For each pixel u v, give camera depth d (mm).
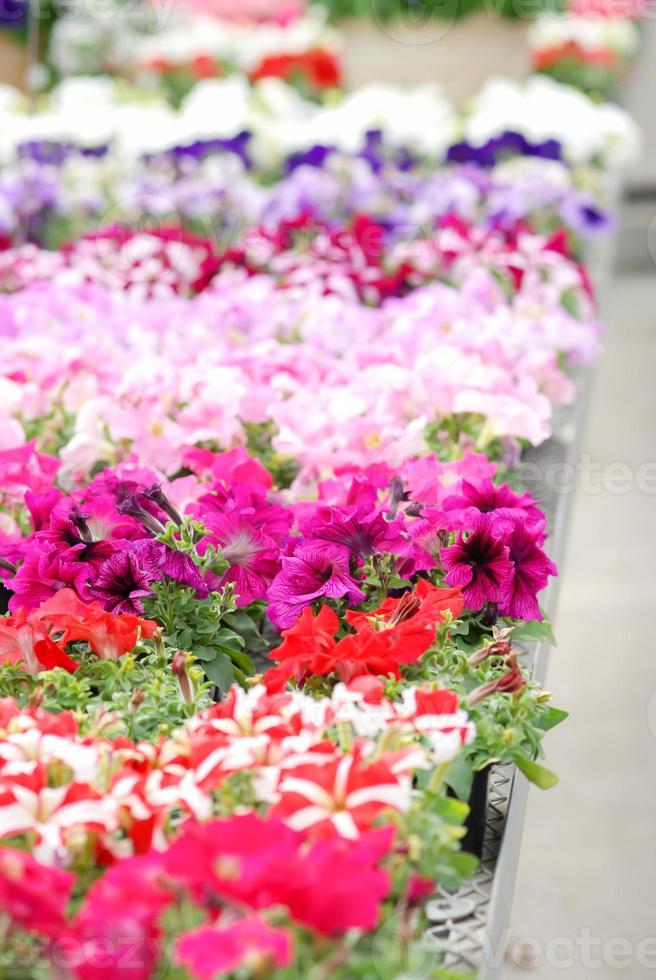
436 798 1185
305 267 3309
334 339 2777
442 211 4023
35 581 1589
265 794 1111
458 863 1155
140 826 1086
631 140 5156
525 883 2389
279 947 857
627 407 4668
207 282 3404
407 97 5027
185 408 2189
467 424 2328
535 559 1613
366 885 925
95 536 1722
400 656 1386
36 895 909
